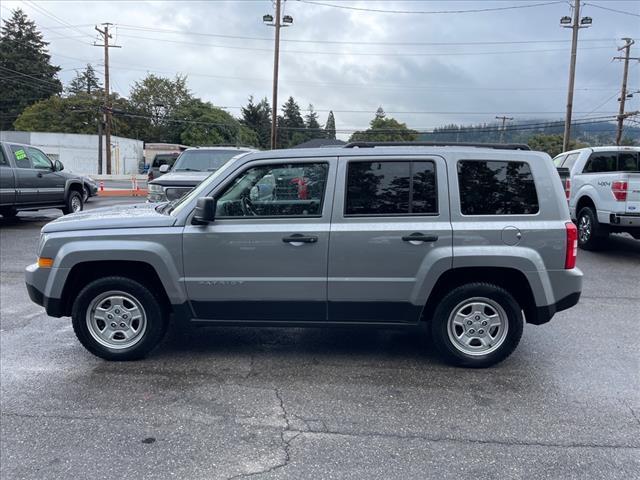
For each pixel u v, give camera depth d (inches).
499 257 173.5
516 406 156.2
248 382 171.5
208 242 177.8
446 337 181.5
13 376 175.5
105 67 1827.0
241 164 180.7
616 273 348.2
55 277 181.5
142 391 164.4
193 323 185.2
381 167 177.9
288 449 132.0
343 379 174.2
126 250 178.2
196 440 135.9
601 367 186.4
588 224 426.3
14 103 2913.4
